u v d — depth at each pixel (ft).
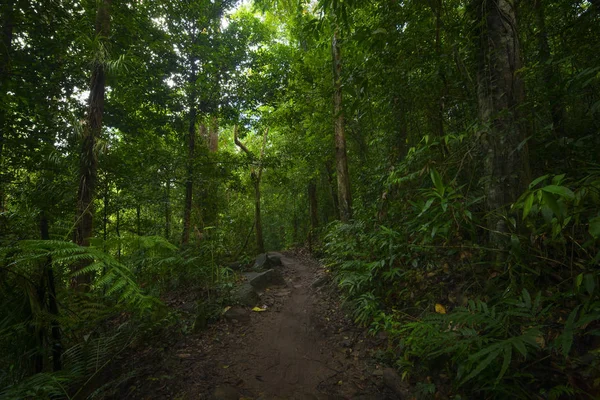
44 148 17.44
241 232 39.83
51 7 15.06
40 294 5.84
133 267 12.62
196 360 9.33
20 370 5.86
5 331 5.45
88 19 16.56
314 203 50.93
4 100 15.12
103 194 19.17
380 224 13.37
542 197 4.11
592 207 4.98
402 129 14.19
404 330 8.38
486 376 5.75
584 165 7.60
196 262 15.53
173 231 26.30
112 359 8.30
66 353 6.97
